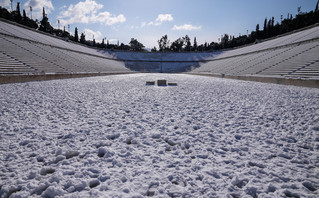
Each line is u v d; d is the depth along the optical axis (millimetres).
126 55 71688
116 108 7176
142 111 6766
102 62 49562
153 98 9492
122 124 5250
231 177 2887
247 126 5219
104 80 20906
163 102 8461
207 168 3119
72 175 2887
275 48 35188
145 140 4199
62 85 14500
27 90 11180
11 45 25203
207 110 7023
